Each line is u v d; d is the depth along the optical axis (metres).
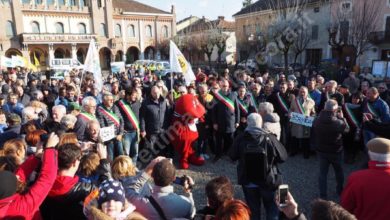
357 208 2.55
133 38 50.84
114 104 6.12
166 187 2.69
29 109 5.12
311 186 5.43
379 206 2.43
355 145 6.50
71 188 2.70
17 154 3.27
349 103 6.62
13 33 41.81
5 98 7.43
